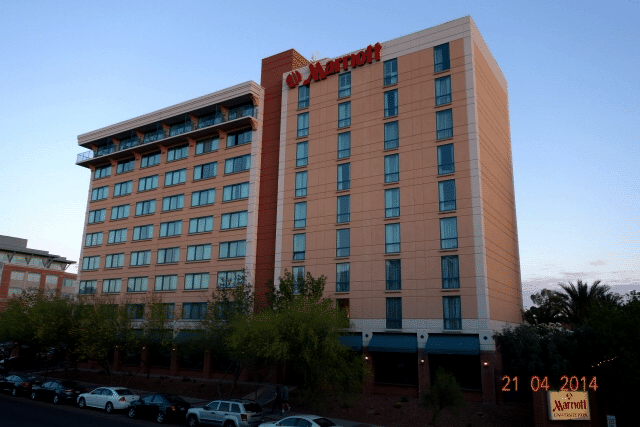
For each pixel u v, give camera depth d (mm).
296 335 27781
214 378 46781
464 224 37500
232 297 38562
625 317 28938
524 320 45875
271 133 50625
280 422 22938
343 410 32312
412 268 38688
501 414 30219
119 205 61281
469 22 40719
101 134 63375
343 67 46062
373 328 39094
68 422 26891
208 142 55031
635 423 28625
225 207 51250
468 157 38438
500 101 47281
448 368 36094
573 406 26734
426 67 41906
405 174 40750
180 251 53531
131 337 40031
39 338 44438
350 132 44344
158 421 29125
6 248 95062
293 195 46188
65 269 105188
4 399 35969
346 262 41688
